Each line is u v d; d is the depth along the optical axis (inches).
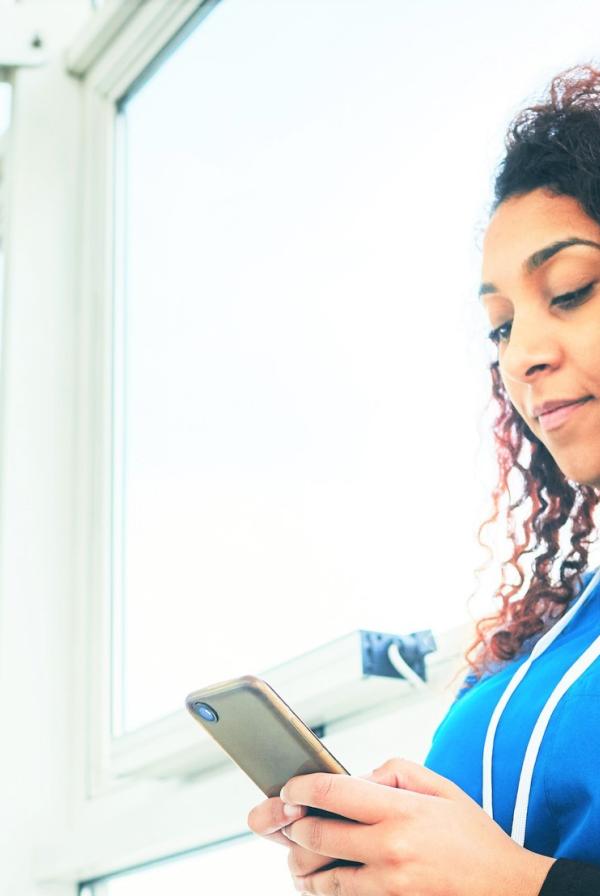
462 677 48.7
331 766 31.9
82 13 104.4
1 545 83.1
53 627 82.5
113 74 96.1
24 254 92.0
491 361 50.4
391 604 56.3
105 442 85.1
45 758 78.9
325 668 55.9
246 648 66.5
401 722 53.6
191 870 65.9
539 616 42.9
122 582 81.0
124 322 88.1
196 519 74.0
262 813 34.0
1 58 97.6
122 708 78.1
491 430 49.9
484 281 49.8
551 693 36.8
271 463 67.9
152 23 91.1
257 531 67.7
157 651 75.2
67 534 85.5
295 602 63.3
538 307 46.6
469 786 37.9
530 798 35.3
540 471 46.0
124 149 93.8
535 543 45.3
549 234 46.4
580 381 44.2
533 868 30.2
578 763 34.0
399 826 30.7
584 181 45.1
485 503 49.8
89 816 75.4
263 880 60.6
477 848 30.5
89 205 94.7
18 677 80.2
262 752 32.7
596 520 42.6
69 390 89.7
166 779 70.8
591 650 36.8
